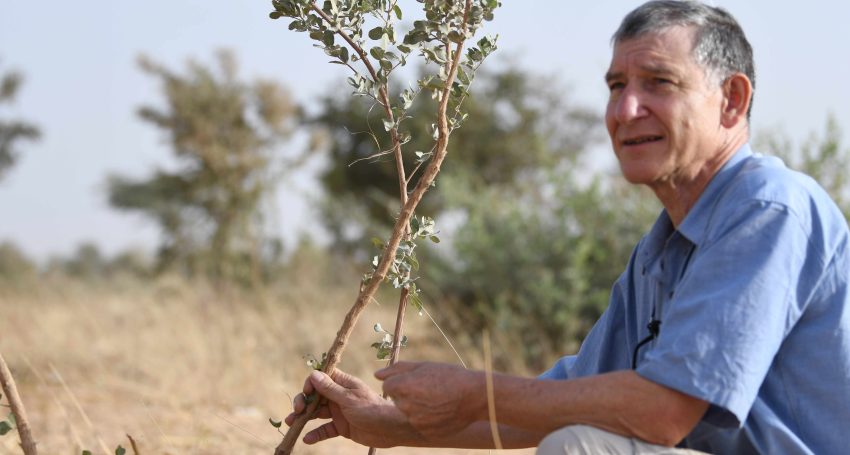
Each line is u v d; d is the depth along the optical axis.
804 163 7.48
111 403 5.45
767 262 2.04
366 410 2.48
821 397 2.10
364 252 15.94
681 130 2.20
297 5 2.46
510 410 2.12
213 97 17.09
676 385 1.99
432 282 8.49
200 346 7.11
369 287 2.50
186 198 16.53
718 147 2.25
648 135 2.22
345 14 2.47
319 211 13.92
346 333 2.52
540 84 22.62
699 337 2.01
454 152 20.73
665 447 2.05
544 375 2.72
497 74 22.41
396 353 2.59
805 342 2.10
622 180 8.52
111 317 9.23
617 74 2.26
